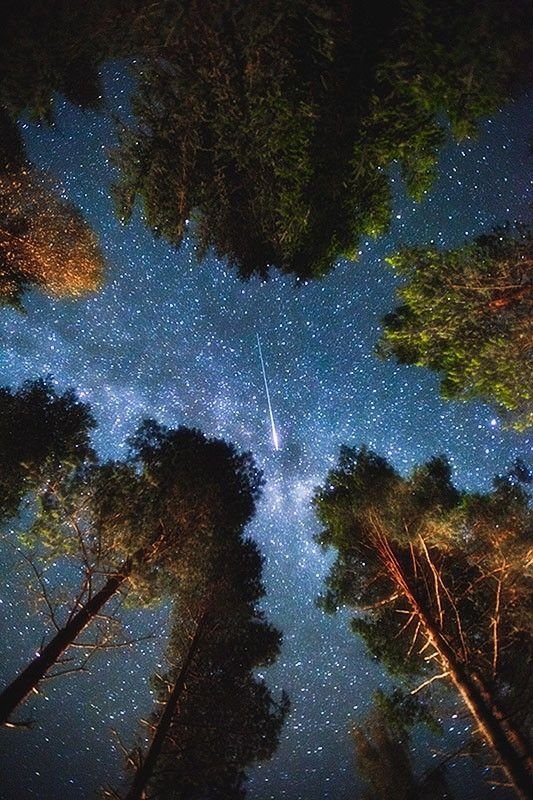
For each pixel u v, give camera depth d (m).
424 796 9.99
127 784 9.95
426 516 10.73
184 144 6.63
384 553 11.35
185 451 11.09
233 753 10.95
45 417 10.27
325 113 6.10
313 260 8.35
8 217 8.48
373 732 12.79
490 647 10.43
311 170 6.78
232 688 11.69
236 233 8.10
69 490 9.84
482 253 7.36
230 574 11.51
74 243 9.09
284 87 5.90
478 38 4.87
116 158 7.05
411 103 5.94
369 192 7.54
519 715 8.92
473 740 8.50
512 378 7.64
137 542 9.99
